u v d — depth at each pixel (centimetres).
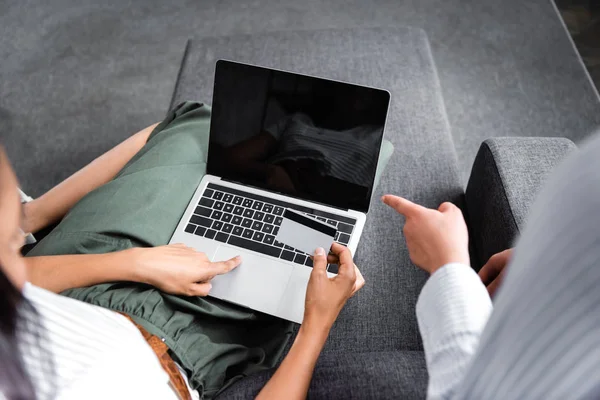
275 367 98
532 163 108
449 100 197
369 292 109
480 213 116
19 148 197
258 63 149
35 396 43
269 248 102
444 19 223
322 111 104
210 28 230
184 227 106
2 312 41
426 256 68
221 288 98
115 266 88
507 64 206
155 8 240
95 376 53
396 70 144
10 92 215
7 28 239
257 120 107
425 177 125
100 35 232
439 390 54
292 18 230
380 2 232
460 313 56
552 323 35
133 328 65
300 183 108
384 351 93
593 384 34
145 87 213
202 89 145
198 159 114
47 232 121
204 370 86
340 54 149
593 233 31
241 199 109
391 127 132
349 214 106
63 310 54
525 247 37
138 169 108
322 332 84
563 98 195
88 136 200
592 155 32
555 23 217
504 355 39
